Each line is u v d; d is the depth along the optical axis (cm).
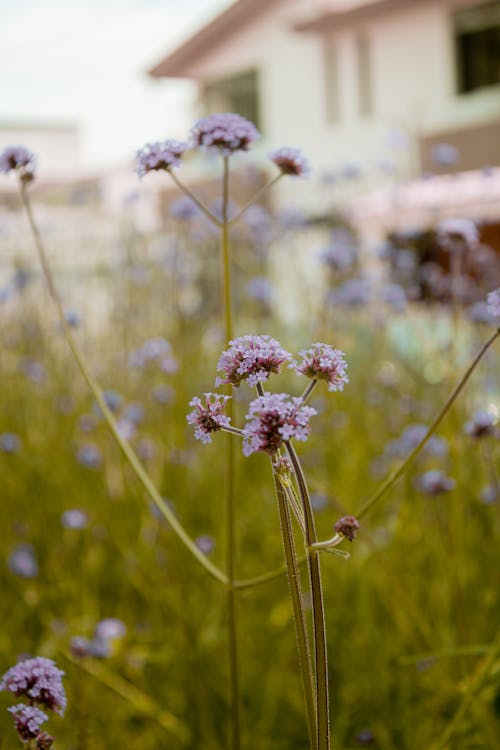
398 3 1424
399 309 459
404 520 353
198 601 347
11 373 522
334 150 1630
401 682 305
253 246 578
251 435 138
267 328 593
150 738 300
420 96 1498
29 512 421
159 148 221
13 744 267
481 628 307
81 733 252
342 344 519
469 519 342
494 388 408
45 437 493
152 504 313
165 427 415
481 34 1424
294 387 566
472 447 335
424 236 479
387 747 288
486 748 264
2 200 643
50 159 3072
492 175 531
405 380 481
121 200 608
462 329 414
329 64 1630
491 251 520
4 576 394
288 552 146
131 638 334
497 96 1393
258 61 1747
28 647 335
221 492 433
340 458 449
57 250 632
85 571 375
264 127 1755
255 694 320
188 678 318
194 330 532
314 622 145
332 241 562
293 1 1670
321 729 145
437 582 320
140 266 560
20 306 568
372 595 343
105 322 583
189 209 430
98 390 234
